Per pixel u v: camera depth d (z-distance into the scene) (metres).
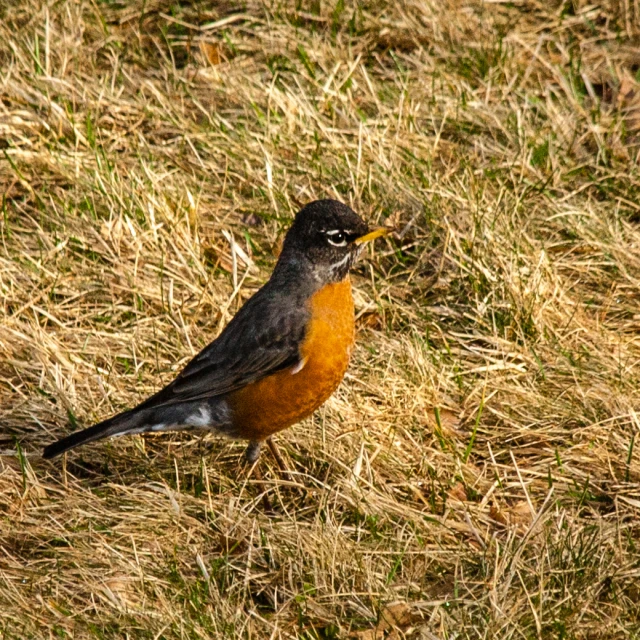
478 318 11.67
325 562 8.74
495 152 14.00
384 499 9.48
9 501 9.47
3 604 8.23
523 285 11.81
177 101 14.82
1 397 10.80
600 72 15.55
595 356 11.18
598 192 13.61
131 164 13.75
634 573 8.47
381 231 9.83
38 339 11.12
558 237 12.85
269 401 9.66
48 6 15.66
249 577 8.67
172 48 15.97
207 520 9.41
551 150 13.92
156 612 8.23
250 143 13.91
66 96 14.59
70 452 10.24
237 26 16.05
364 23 15.98
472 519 9.43
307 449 10.31
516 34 15.89
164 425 9.70
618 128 14.37
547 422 10.50
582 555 8.65
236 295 12.08
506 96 14.91
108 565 8.77
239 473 10.18
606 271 12.41
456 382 11.05
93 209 12.88
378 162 13.55
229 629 8.07
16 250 12.42
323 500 9.52
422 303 12.16
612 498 9.60
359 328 11.81
